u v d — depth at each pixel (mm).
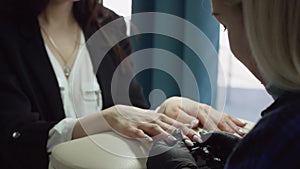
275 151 438
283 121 451
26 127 938
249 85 1462
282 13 442
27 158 937
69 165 662
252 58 514
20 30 1046
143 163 688
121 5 1583
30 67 1038
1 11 1046
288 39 445
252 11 458
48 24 1132
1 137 952
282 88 488
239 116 1452
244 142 471
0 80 984
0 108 966
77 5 1189
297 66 449
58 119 1037
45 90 1041
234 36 535
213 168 700
